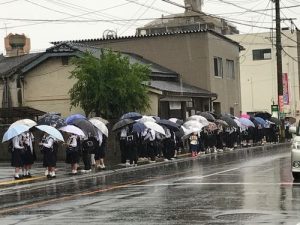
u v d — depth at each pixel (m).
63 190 15.31
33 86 32.19
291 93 62.66
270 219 9.23
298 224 8.74
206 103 39.31
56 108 31.72
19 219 10.09
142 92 26.98
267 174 17.27
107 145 26.98
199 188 14.06
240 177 16.59
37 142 26.16
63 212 10.77
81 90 26.88
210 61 39.97
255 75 64.38
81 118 20.33
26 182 17.34
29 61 31.92
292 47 61.12
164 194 13.09
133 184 15.99
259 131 40.19
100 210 10.81
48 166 18.34
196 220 9.32
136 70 27.73
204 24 50.06
